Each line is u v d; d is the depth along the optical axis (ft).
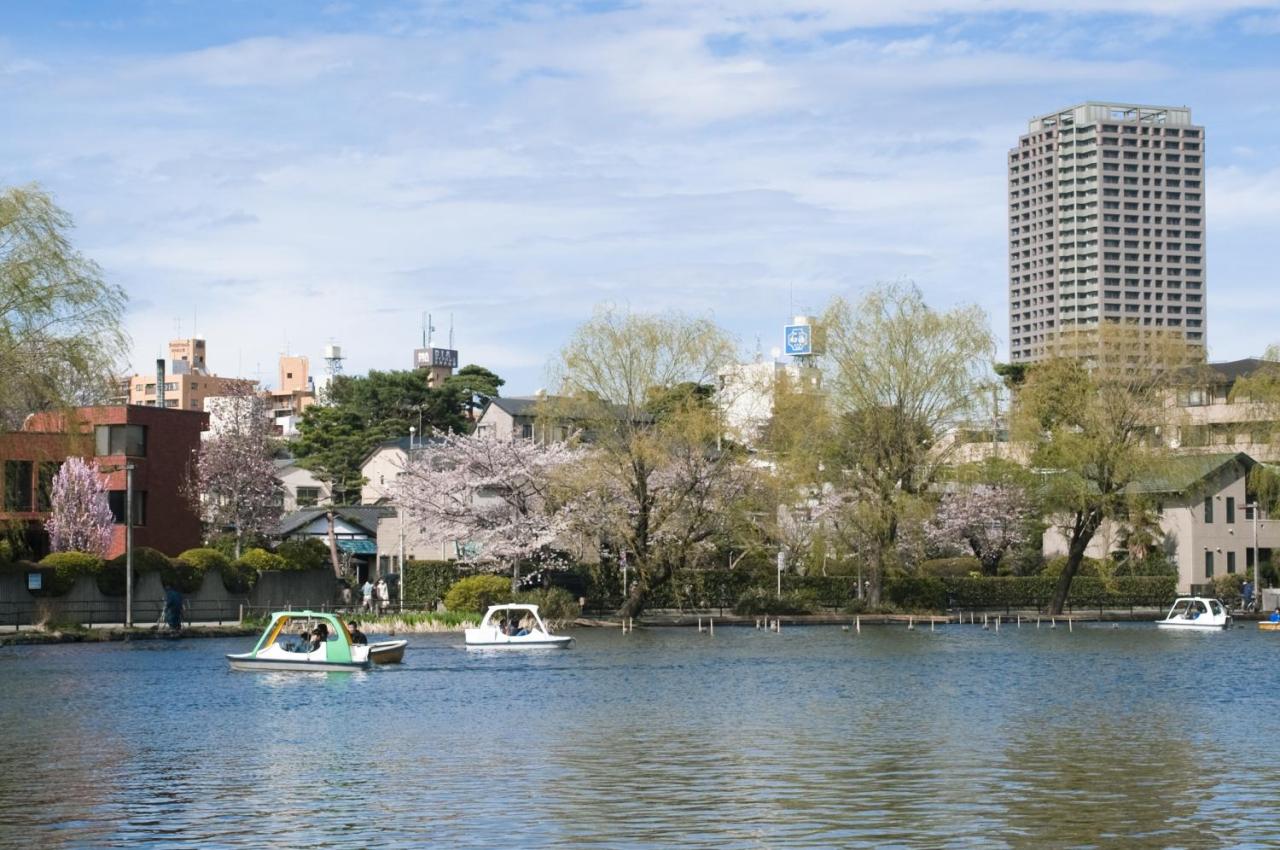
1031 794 94.94
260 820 86.33
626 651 221.87
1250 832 83.41
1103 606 356.59
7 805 91.15
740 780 100.27
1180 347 308.81
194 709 142.51
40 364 212.84
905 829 84.07
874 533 301.84
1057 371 309.01
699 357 285.43
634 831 83.35
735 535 294.25
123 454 303.68
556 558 304.09
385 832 82.99
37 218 215.31
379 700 151.02
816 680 174.70
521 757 110.83
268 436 394.11
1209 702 150.51
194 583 269.64
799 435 298.35
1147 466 305.12
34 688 160.35
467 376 526.16
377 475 435.53
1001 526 372.79
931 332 300.81
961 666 196.34
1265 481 312.71
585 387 280.92
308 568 299.99
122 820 86.43
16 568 240.32
